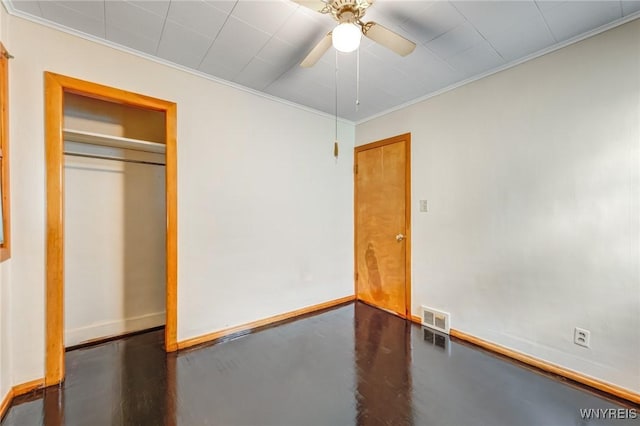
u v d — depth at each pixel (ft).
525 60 7.41
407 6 5.57
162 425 5.22
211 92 8.49
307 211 10.95
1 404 5.43
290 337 8.84
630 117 5.94
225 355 7.70
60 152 6.31
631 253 5.95
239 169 9.11
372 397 6.02
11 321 5.83
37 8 5.73
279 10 5.71
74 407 5.63
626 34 5.96
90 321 8.39
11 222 5.79
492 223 8.10
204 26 6.22
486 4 5.51
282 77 8.47
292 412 5.56
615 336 6.13
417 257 10.06
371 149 11.73
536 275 7.27
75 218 8.15
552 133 6.99
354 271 12.55
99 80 6.76
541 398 5.98
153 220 9.46
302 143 10.75
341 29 4.59
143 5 5.59
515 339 7.63
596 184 6.37
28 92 5.97
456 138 8.93
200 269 8.36
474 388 6.32
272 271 9.97
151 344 8.27
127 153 8.92
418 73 8.21
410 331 9.30
